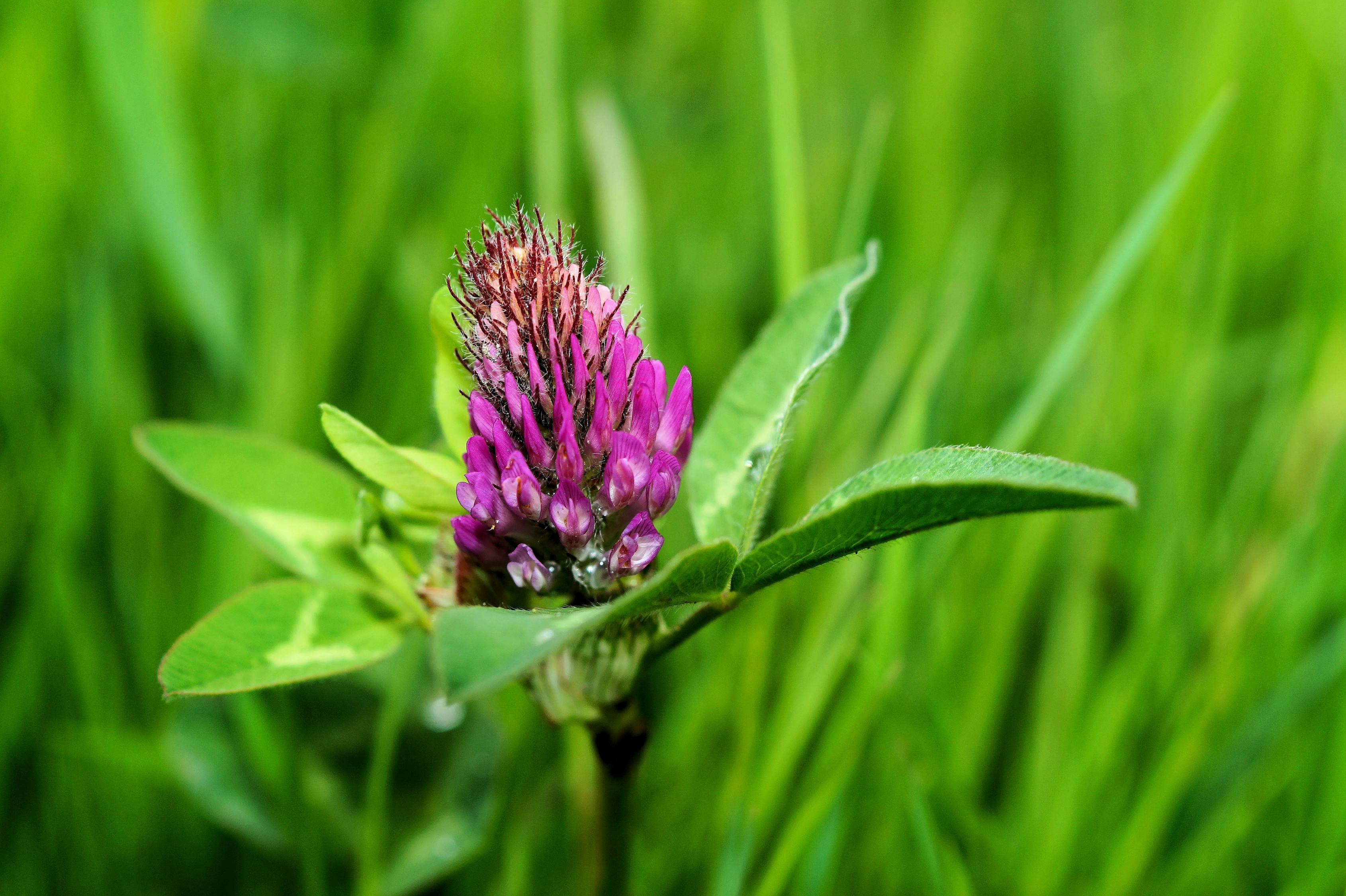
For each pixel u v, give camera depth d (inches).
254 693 11.3
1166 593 12.3
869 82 18.3
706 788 11.9
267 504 10.6
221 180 15.2
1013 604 12.3
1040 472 8.9
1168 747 11.6
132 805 12.0
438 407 10.1
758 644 11.6
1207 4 17.6
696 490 10.3
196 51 15.8
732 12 19.1
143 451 10.5
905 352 13.2
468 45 15.4
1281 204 15.6
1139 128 16.5
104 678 12.3
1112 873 11.5
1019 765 12.4
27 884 11.9
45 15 15.4
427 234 15.6
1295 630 12.1
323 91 16.5
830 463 12.9
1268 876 11.6
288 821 11.4
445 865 11.5
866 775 11.6
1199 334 13.6
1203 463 12.9
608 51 18.1
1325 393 12.7
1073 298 14.6
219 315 13.1
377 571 10.0
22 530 12.7
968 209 16.1
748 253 16.2
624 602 8.8
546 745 12.2
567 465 9.5
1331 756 11.6
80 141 15.5
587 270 10.0
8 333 14.1
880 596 11.4
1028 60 18.0
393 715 11.4
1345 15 15.8
